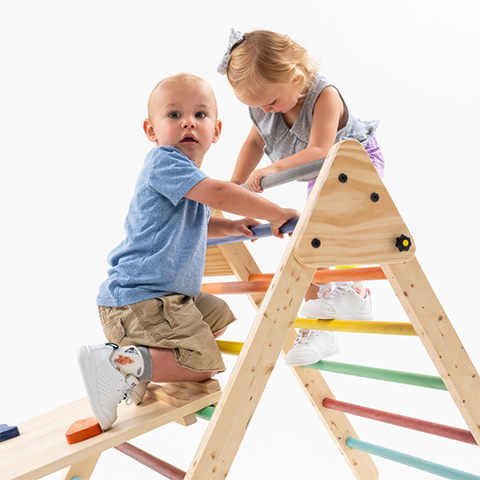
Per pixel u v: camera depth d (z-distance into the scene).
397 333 1.11
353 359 3.01
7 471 0.84
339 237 0.89
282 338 0.87
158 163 1.12
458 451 1.82
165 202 1.11
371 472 1.56
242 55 1.41
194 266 1.13
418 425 1.22
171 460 1.97
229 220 1.32
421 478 1.64
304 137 1.53
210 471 0.80
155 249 1.09
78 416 1.10
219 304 1.21
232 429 0.82
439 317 1.04
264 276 1.45
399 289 1.01
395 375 1.20
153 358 0.99
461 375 1.05
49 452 0.89
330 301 1.32
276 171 1.18
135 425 0.94
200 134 1.19
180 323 1.04
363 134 1.58
